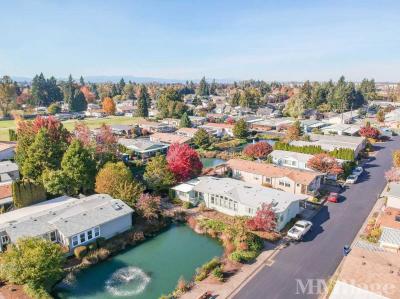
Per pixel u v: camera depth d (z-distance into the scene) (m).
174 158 49.34
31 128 55.38
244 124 96.69
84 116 148.38
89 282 28.59
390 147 79.44
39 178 47.81
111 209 37.09
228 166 57.00
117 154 62.91
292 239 34.53
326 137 79.44
